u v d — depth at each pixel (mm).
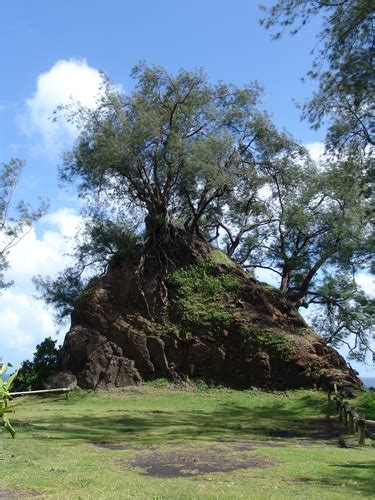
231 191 38312
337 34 19344
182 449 13891
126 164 32344
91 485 9234
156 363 32094
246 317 32531
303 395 28938
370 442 15914
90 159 32500
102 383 31203
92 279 37906
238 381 31234
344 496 8531
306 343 31281
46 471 10516
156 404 27250
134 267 34406
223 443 15312
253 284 34625
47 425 18875
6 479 9703
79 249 39312
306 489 9156
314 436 17812
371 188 22734
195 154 31609
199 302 33531
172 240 35469
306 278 39344
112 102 32094
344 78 19656
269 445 15219
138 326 32812
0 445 13977
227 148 32938
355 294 40031
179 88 33438
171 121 33438
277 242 41875
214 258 35469
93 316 33375
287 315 33469
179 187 35125
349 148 22656
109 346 32281
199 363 31891
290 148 37219
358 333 41438
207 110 34250
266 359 30875
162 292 33812
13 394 5320
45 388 30562
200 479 10023
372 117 21609
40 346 33875
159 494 8383
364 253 36469
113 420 21078
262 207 40312
